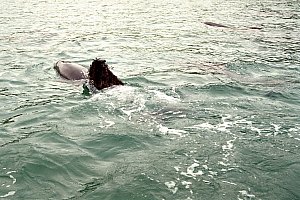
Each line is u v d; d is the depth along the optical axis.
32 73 18.62
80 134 11.55
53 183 8.97
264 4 54.44
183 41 28.03
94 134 11.52
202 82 17.42
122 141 11.07
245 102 14.51
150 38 28.83
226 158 10.11
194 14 43.09
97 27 33.31
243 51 24.89
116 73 18.66
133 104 13.95
